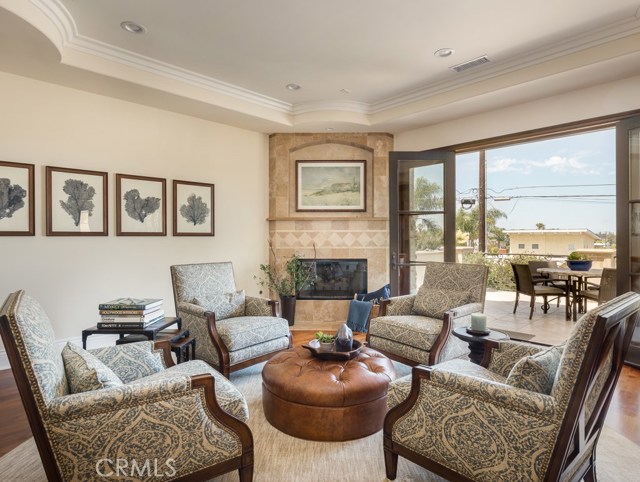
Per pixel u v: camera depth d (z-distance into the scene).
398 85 4.12
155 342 2.24
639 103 3.29
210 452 1.55
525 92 3.71
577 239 6.95
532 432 1.32
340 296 5.23
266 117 4.57
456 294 3.19
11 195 3.27
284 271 5.18
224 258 4.80
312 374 2.18
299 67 3.68
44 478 1.77
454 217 4.67
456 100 3.97
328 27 2.96
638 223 3.30
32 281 3.40
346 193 5.20
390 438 1.73
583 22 2.88
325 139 5.15
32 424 1.29
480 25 2.92
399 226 4.88
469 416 1.47
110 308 2.58
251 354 2.99
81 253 3.67
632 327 1.62
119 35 3.08
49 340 1.47
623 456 1.96
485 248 7.79
